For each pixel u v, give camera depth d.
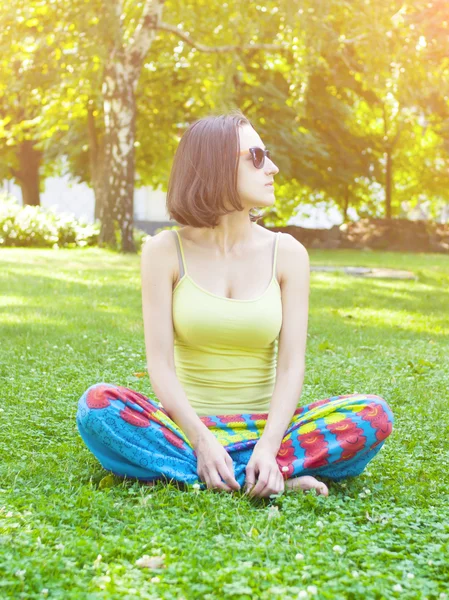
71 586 2.04
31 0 17.48
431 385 5.42
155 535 2.37
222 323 3.12
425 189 32.69
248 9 18.86
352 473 3.16
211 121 3.17
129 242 18.83
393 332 7.98
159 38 22.30
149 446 2.96
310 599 1.97
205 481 2.91
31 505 2.64
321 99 25.42
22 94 21.02
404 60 19.11
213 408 3.18
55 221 19.83
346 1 19.02
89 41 17.50
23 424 3.97
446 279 14.02
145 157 27.25
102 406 2.92
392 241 26.59
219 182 3.09
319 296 10.69
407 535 2.48
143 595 1.96
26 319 7.77
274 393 3.14
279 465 3.02
